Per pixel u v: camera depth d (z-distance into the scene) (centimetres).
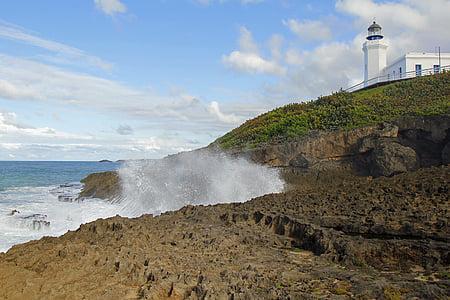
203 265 769
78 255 772
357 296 634
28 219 1884
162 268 730
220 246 922
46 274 697
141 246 880
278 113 3566
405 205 1097
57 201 2709
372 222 1007
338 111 2962
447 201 1073
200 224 1151
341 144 2422
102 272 720
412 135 2259
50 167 10656
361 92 3444
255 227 1123
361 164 2367
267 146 2623
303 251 939
